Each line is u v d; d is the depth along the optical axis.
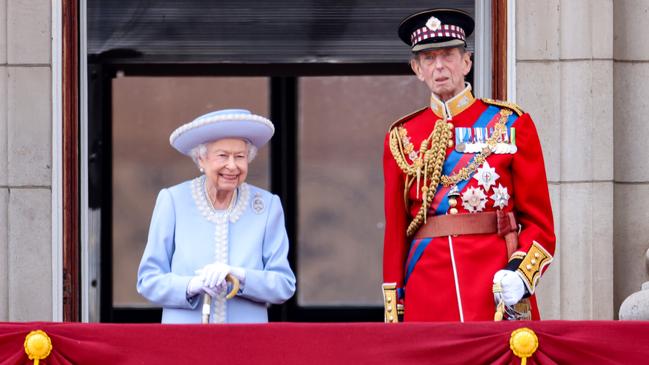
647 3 27.33
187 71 32.69
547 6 26.97
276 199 22.02
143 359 19.81
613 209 27.02
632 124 27.25
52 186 26.56
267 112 35.16
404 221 22.61
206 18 29.41
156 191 35.09
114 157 35.00
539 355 19.86
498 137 22.36
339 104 35.00
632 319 24.44
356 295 35.59
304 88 35.09
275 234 21.75
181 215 21.62
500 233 22.02
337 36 29.44
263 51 29.42
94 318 29.31
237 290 20.84
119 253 35.03
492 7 27.38
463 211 22.17
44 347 19.80
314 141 35.19
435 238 22.20
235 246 21.47
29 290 26.47
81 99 27.34
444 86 22.34
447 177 22.28
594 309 26.56
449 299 21.89
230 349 19.80
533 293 22.22
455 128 22.48
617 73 27.30
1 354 19.89
